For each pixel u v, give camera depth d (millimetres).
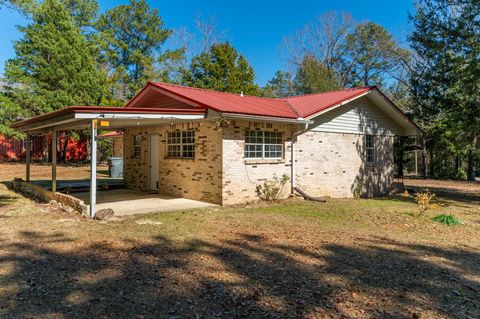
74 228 7234
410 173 28078
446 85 16859
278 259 5312
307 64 35875
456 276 4707
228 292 4059
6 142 30578
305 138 13078
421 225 8289
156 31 39000
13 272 4633
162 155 13188
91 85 27797
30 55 25906
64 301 3768
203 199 11188
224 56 32688
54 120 9336
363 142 15320
